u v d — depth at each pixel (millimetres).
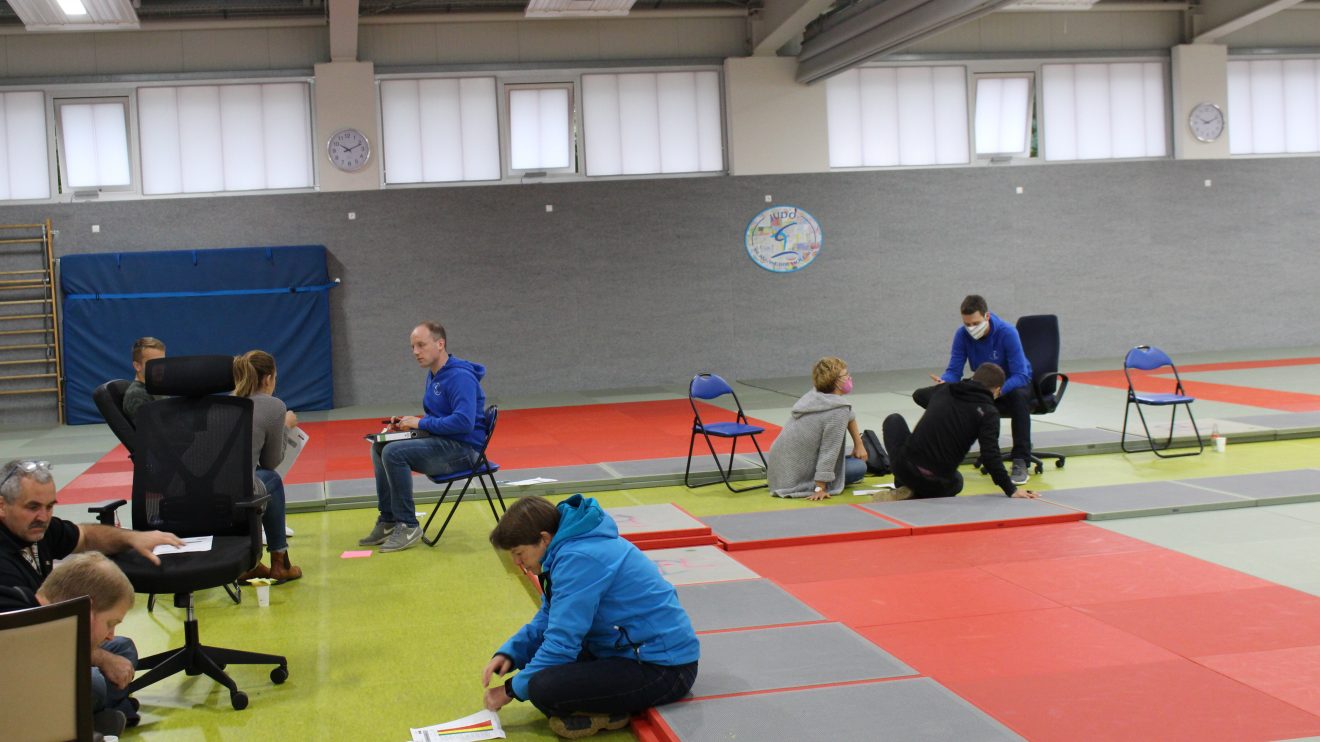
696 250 14195
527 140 13852
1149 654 3963
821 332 14539
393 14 13289
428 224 13562
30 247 12727
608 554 3471
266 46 13180
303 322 13039
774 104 14227
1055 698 3582
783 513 6336
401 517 6055
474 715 3648
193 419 4270
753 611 4488
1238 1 14242
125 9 10453
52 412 12742
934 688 3590
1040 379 7594
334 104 13203
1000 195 14797
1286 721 3340
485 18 13477
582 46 13891
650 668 3471
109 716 3338
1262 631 4164
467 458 6172
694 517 6195
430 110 13617
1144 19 15000
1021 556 5371
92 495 7805
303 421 12031
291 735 3590
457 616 4836
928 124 14656
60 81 12883
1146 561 5195
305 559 5910
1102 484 7094
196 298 12773
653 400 12586
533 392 13930
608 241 14008
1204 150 15141
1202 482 6777
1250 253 15375
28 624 2480
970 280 14805
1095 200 14992
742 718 3371
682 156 14211
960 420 6520
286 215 13250
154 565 3852
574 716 3465
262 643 4531
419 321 13602
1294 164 15398
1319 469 7098
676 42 14102
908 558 5422
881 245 14586
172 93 13094
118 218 12961
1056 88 14875
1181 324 15297
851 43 12352
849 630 4215
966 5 9953
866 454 7262
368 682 4062
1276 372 12625
